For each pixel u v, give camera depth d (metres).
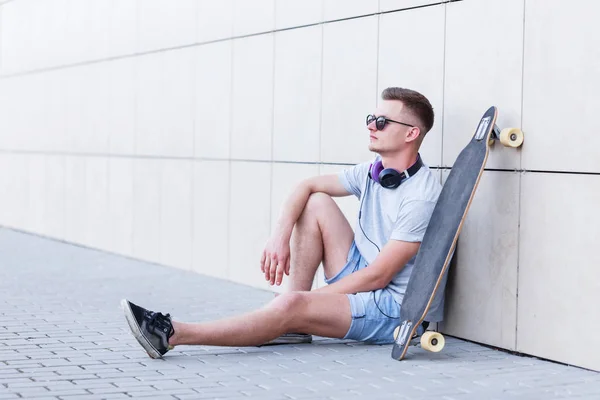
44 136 12.99
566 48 5.41
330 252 6.13
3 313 6.96
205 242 9.23
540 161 5.57
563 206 5.43
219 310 7.25
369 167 6.20
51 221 12.79
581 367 5.32
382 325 5.77
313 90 7.69
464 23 6.12
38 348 5.71
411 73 6.60
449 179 5.77
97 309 7.20
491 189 5.89
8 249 11.34
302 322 5.62
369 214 6.09
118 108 10.94
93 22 11.54
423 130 5.93
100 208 11.39
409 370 5.24
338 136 7.40
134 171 10.59
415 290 5.62
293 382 4.91
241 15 8.66
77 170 12.00
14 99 14.03
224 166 8.93
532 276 5.61
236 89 8.76
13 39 14.07
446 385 4.87
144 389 4.70
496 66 5.87
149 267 9.83
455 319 6.17
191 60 9.48
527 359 5.58
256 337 5.54
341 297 5.71
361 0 7.12
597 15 5.24
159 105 10.07
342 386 4.83
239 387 4.77
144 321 5.34
